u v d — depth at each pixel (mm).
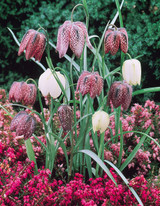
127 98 846
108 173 874
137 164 1111
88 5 1477
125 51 829
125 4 1469
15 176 897
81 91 807
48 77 843
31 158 958
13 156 938
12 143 1035
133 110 1166
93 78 799
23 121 840
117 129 1051
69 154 1059
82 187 913
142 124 1153
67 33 776
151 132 1137
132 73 843
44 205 926
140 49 1451
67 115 851
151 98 1496
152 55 1478
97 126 840
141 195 916
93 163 1070
